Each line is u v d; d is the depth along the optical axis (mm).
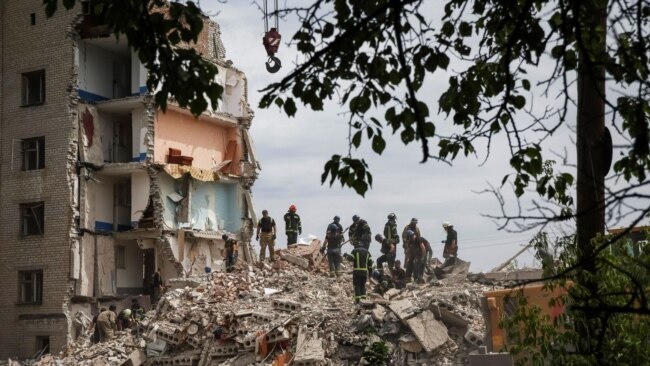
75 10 37375
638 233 9312
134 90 37938
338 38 5789
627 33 5805
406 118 6367
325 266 32938
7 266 37188
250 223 42125
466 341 21266
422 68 6719
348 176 6602
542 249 8289
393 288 27172
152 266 39062
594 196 7758
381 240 30078
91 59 38219
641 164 6688
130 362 24547
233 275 29875
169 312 26438
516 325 8578
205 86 6348
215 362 23672
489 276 16906
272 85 6098
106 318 28641
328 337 22531
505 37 7969
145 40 6492
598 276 7773
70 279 35938
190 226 38719
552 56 5988
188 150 39719
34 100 38312
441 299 22500
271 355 22797
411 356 21203
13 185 37625
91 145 37469
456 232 29312
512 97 7348
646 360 7508
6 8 38812
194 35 6555
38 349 36188
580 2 5633
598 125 7973
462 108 8094
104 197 37906
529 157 7445
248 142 42438
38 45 38000
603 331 5355
